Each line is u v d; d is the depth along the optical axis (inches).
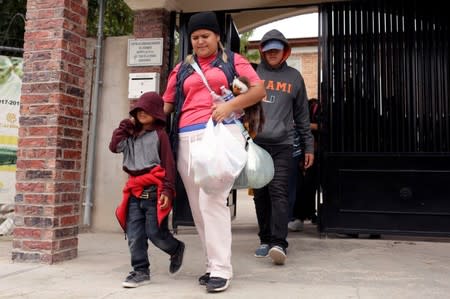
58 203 151.5
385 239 197.2
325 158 200.5
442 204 189.2
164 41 219.8
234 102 113.0
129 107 221.0
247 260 155.1
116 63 225.5
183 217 211.3
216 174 108.3
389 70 198.5
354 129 199.2
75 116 160.1
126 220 126.0
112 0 311.7
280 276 132.6
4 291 118.0
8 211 218.7
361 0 202.5
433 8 196.5
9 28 265.9
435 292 114.7
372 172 196.2
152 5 218.5
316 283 124.4
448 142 191.2
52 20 153.2
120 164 220.4
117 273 137.8
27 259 150.3
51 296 113.3
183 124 121.7
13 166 220.1
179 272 139.1
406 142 194.7
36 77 152.9
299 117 167.9
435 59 195.2
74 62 159.2
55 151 149.8
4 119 218.4
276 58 159.5
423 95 195.0
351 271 138.1
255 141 150.5
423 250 170.9
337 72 202.7
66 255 155.6
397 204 193.2
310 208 226.4
